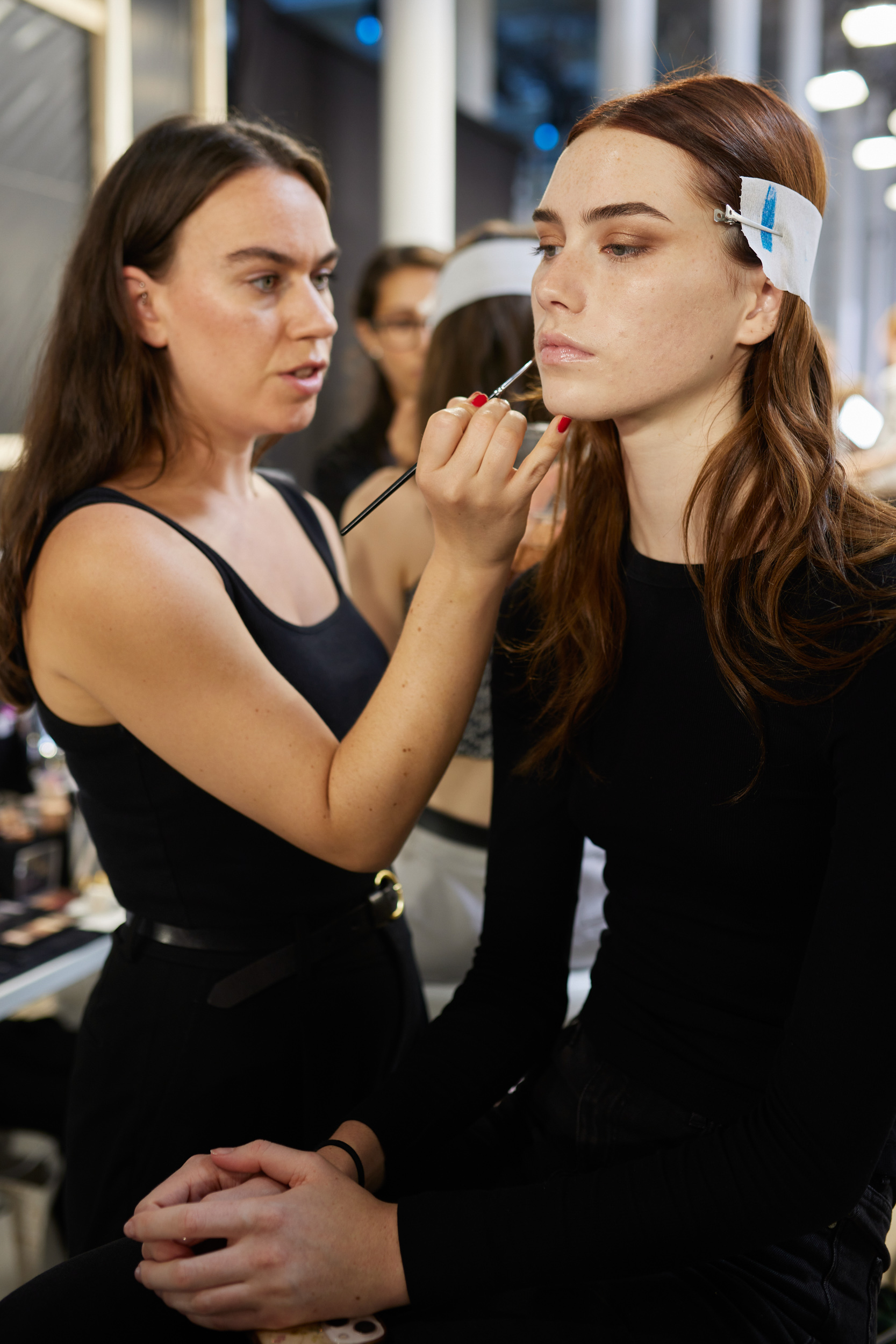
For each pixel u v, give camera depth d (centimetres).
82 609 98
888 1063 73
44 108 237
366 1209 78
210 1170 81
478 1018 98
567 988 105
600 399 82
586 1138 90
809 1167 73
